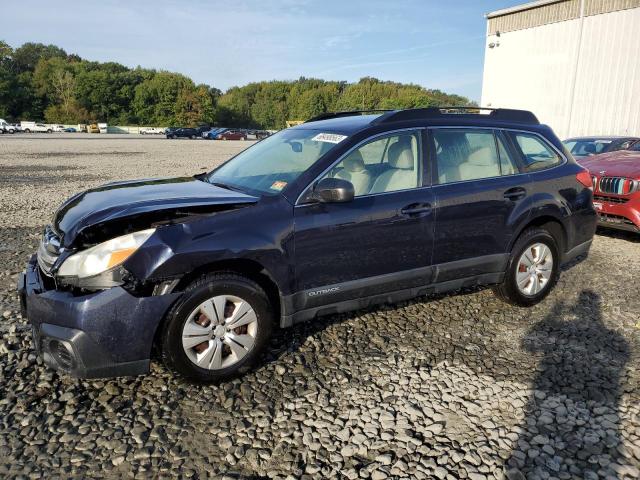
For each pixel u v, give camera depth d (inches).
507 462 100.3
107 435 106.2
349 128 151.9
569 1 866.1
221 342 123.2
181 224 117.9
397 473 96.6
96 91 3467.0
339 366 137.0
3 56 4239.7
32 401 117.3
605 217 267.0
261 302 126.8
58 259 114.3
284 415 114.5
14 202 382.3
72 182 503.5
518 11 960.9
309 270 133.2
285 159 151.6
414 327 162.7
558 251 182.5
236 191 141.9
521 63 970.7
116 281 110.3
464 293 193.6
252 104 4530.0
